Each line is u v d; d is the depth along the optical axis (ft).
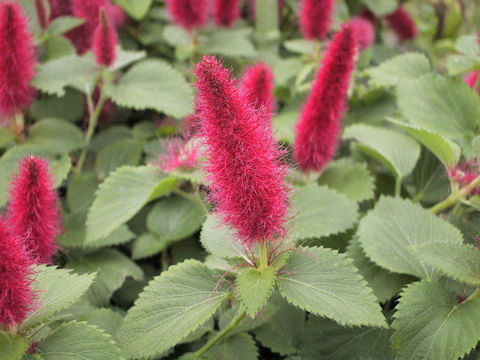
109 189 0.72
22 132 0.94
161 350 0.48
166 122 1.05
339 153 1.00
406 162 0.82
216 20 1.18
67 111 1.05
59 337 0.46
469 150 0.76
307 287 0.49
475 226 0.72
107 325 0.61
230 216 0.47
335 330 0.67
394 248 0.64
